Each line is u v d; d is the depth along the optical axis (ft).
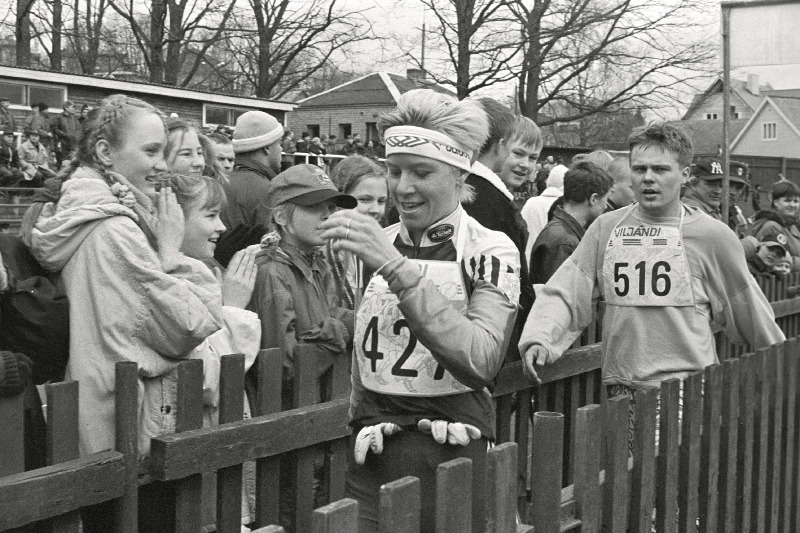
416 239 7.94
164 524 9.13
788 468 13.47
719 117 211.82
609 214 12.37
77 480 7.86
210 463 8.94
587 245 12.34
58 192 9.88
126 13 84.74
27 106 65.67
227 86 96.68
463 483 6.86
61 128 54.60
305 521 10.34
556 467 7.99
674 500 10.50
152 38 84.74
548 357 11.30
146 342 9.29
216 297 10.06
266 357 9.86
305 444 10.00
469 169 7.83
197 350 9.85
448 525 6.76
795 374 13.66
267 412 9.89
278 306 11.28
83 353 9.21
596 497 8.85
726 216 24.66
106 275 9.18
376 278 8.00
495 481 7.14
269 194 12.10
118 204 9.46
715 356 12.42
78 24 89.15
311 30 86.43
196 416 9.10
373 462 7.99
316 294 11.85
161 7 83.61
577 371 13.15
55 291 9.21
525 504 12.98
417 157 7.54
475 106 7.85
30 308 8.96
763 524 12.67
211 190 11.39
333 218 7.14
